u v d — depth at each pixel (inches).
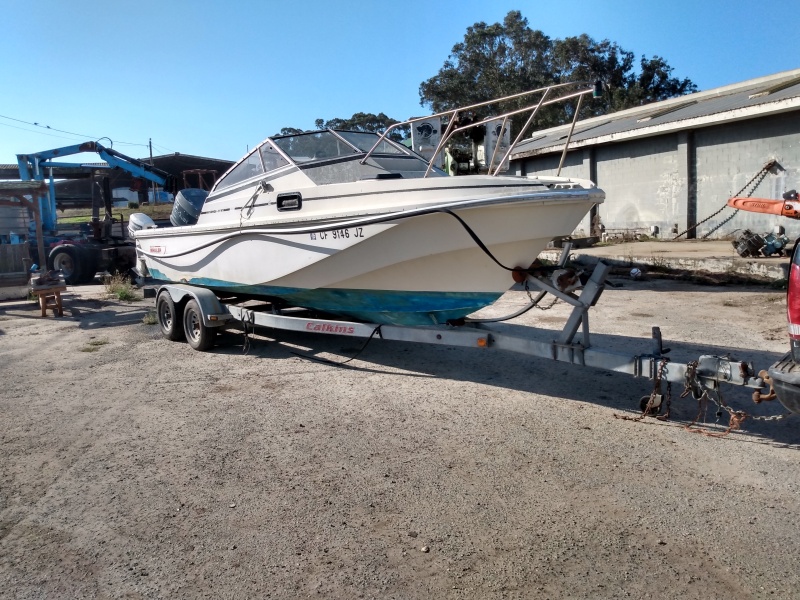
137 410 205.0
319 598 104.9
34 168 627.5
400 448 167.0
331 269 227.8
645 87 1574.8
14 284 465.7
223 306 284.7
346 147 251.1
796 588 103.7
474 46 1504.7
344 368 251.4
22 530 129.8
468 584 107.6
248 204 260.5
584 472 149.4
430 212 187.6
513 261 197.6
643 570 110.0
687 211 685.3
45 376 250.7
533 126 1428.4
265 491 144.3
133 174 627.5
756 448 161.2
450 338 209.5
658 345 184.7
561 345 191.5
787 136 590.2
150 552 120.1
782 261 442.6
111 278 578.2
